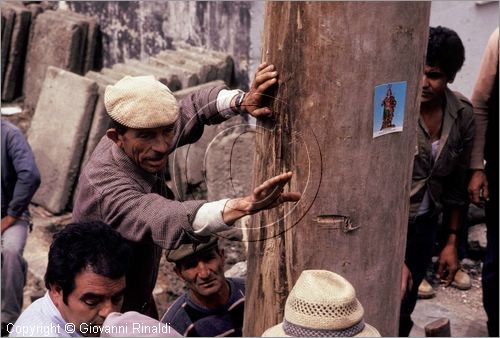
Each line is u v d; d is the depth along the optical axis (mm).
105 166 2795
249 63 7031
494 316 4379
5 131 4973
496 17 5648
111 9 8500
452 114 3938
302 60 2537
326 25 2494
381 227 2717
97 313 2602
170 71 6996
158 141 2719
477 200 4199
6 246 4855
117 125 2723
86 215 2834
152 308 3434
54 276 2590
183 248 3158
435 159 3943
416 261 4117
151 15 8039
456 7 5848
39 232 6469
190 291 3266
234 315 3258
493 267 4309
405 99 2656
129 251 2633
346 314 2258
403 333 4176
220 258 3229
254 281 2805
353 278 2719
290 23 2533
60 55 8258
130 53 8359
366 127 2582
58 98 7016
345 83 2531
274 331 2346
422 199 3963
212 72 7004
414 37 2609
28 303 5582
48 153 6898
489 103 4125
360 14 2486
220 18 7277
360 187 2629
